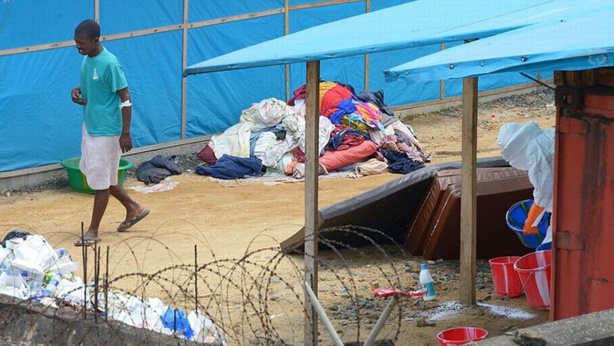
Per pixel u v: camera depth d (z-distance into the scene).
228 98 24.83
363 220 15.14
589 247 10.09
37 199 20.58
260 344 9.69
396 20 12.68
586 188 10.03
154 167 22.75
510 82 32.31
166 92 23.64
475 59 8.67
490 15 12.06
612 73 9.65
